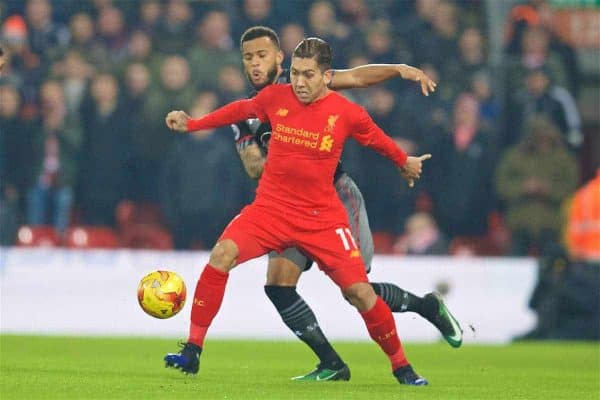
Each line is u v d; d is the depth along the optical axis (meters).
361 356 43.84
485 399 25.83
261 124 31.03
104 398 23.70
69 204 62.66
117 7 66.69
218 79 62.88
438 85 64.56
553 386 30.56
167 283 28.50
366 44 63.84
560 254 57.34
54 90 63.09
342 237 28.67
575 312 57.44
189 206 60.50
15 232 60.16
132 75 62.62
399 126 62.88
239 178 61.25
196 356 28.42
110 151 62.19
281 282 30.56
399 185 63.06
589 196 60.53
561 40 67.00
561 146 62.72
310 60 27.81
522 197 62.12
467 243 64.00
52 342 46.91
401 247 61.66
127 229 62.22
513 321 58.38
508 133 65.19
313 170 28.41
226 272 28.41
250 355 42.91
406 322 58.38
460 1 68.44
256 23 65.44
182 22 65.56
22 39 65.12
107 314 56.62
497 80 65.69
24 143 62.62
